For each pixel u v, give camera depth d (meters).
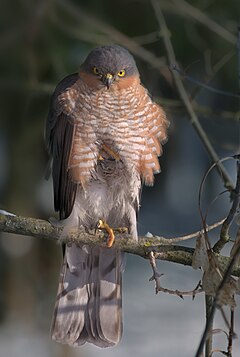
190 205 22.50
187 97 10.59
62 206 8.77
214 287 6.78
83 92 8.68
